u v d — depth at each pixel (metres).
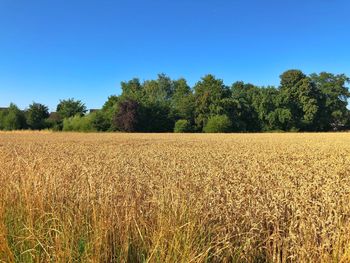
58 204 7.02
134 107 82.44
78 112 98.94
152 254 4.86
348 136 56.09
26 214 6.29
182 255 4.92
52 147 29.89
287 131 91.19
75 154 22.34
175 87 118.50
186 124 82.44
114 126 83.06
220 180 11.59
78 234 5.59
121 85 120.62
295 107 96.38
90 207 7.02
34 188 7.28
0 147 29.38
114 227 6.04
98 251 5.06
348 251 5.30
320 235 6.06
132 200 7.36
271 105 90.69
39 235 5.18
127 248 5.43
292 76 98.25
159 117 84.81
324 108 101.00
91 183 8.50
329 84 101.25
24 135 61.38
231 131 84.62
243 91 97.81
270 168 15.07
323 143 36.22
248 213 6.97
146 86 119.25
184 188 9.02
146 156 21.14
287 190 9.48
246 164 16.69
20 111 92.62
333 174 13.12
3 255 5.04
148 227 6.09
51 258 4.94
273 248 5.96
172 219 5.79
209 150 26.42
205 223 6.37
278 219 6.89
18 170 9.09
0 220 5.76
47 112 95.81
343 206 7.55
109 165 15.59
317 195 9.47
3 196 7.19
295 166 16.22
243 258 5.71
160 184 9.96
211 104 85.62
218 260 5.43
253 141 41.28
